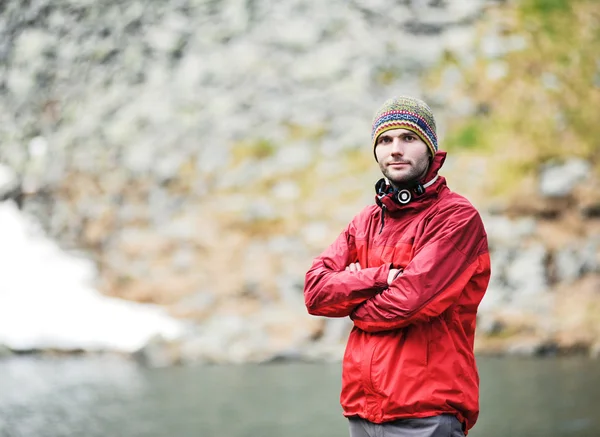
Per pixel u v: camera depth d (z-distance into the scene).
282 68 24.80
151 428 11.64
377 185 5.10
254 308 19.77
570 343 17.58
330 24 25.39
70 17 27.48
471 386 4.68
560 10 25.78
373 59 24.62
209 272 20.88
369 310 4.71
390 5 25.67
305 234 21.00
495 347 17.66
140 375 16.27
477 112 23.17
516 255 19.52
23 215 24.28
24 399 13.95
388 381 4.61
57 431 11.55
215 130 23.98
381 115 4.93
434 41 25.02
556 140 22.19
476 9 25.62
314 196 21.91
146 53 26.08
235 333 18.78
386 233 4.95
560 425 11.12
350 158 22.69
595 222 20.41
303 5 25.80
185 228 22.06
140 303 20.56
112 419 12.26
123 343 18.77
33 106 26.61
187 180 23.22
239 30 25.73
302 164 22.72
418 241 4.79
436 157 4.95
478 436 10.62
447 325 4.72
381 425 4.66
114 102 25.55
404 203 4.87
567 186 20.72
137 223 22.84
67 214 23.78
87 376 16.20
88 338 19.09
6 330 19.42
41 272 21.81
